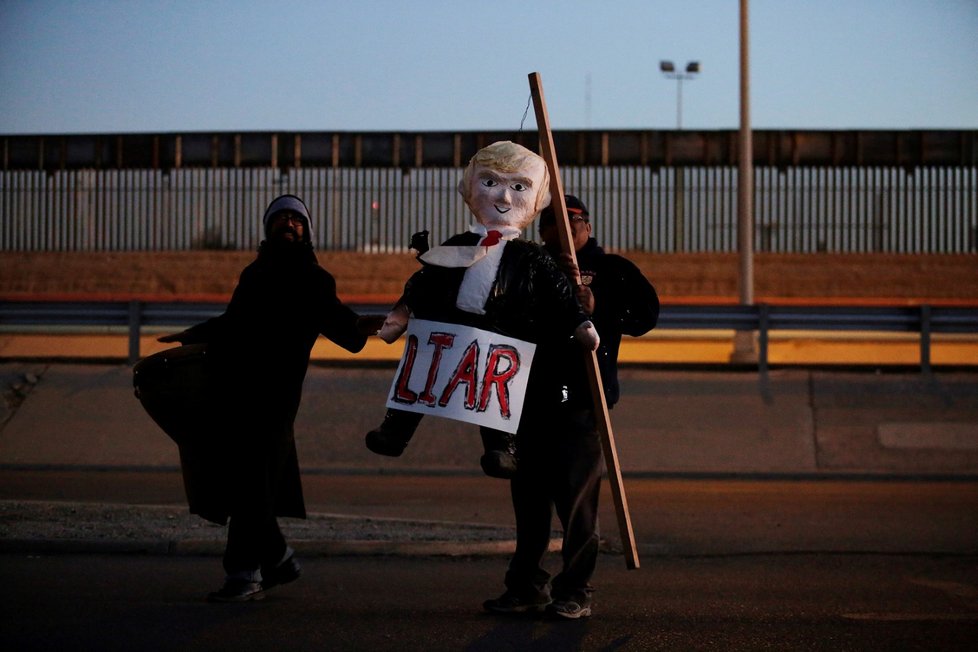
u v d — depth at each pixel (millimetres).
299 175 26312
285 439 5414
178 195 26453
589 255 5426
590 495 5172
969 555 7105
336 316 5363
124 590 5754
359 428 12055
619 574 6477
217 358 5336
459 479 10969
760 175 25938
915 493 10023
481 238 5098
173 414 5414
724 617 5363
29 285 24453
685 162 25562
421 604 5535
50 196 26453
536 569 5301
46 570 6262
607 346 5316
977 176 25719
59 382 12547
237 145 26016
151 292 24156
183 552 6773
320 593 5770
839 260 25109
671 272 24281
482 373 4977
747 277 16406
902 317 12812
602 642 4828
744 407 12164
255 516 5379
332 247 26203
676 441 11727
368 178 26234
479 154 5262
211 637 4789
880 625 5254
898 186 25750
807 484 10727
